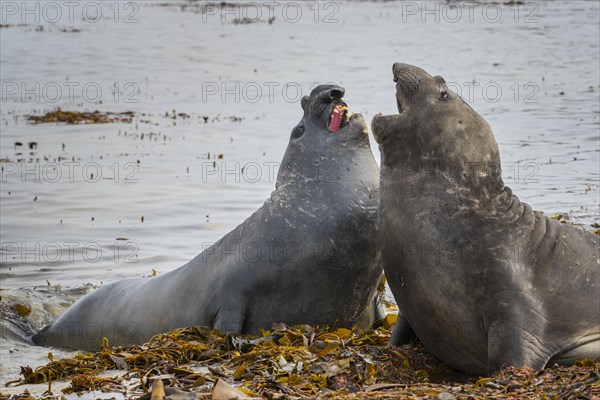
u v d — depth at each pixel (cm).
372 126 2634
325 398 2138
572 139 7462
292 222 3183
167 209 5516
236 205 5588
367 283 3247
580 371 2311
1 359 3472
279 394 2152
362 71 12744
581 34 16700
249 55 15200
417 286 2591
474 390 2202
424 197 2570
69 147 7725
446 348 2642
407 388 2259
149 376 2508
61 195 5919
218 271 3275
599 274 2595
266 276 3175
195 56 15275
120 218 5338
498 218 2552
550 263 2552
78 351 3666
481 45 15688
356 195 3192
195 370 2634
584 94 10106
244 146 7606
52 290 4206
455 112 2612
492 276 2500
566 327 2519
